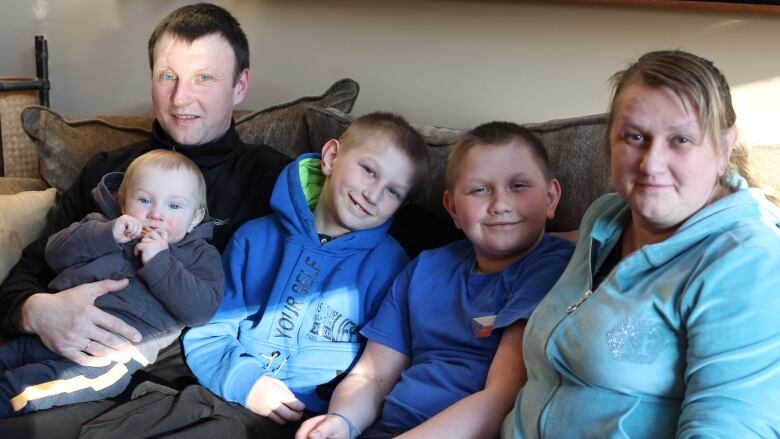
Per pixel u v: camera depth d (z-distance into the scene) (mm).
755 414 1023
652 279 1173
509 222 1472
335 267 1681
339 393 1526
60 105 3043
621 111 1202
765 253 1073
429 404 1417
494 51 2291
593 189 1635
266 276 1728
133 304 1661
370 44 2469
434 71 2389
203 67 1912
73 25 2953
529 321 1330
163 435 1424
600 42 2150
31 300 1650
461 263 1577
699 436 1017
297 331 1645
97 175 1998
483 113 2344
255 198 1905
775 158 1573
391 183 1651
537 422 1227
